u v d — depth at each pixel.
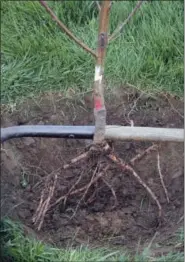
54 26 1.47
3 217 1.14
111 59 1.41
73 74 1.40
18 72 1.39
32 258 1.06
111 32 1.46
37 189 1.27
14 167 1.28
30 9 1.49
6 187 1.23
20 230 1.11
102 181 1.26
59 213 1.24
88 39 1.44
